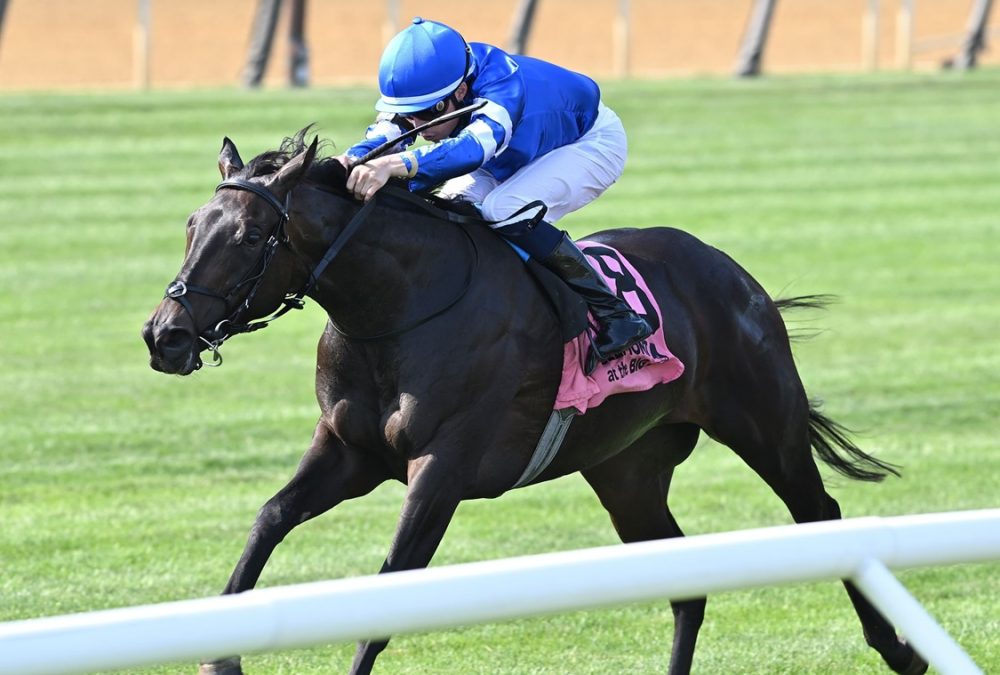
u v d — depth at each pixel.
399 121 13.02
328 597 6.53
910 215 42.97
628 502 14.74
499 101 12.63
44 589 16.45
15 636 6.05
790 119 58.41
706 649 15.19
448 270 12.09
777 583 7.16
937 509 19.89
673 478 21.78
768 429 14.45
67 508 19.72
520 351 12.30
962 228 41.41
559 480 21.77
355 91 62.75
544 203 13.12
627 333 12.77
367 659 11.09
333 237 11.62
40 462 21.89
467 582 6.69
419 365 11.86
